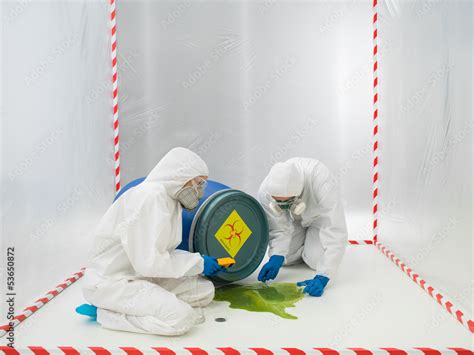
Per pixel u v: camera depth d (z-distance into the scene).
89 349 1.96
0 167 2.29
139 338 2.08
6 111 2.34
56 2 2.86
